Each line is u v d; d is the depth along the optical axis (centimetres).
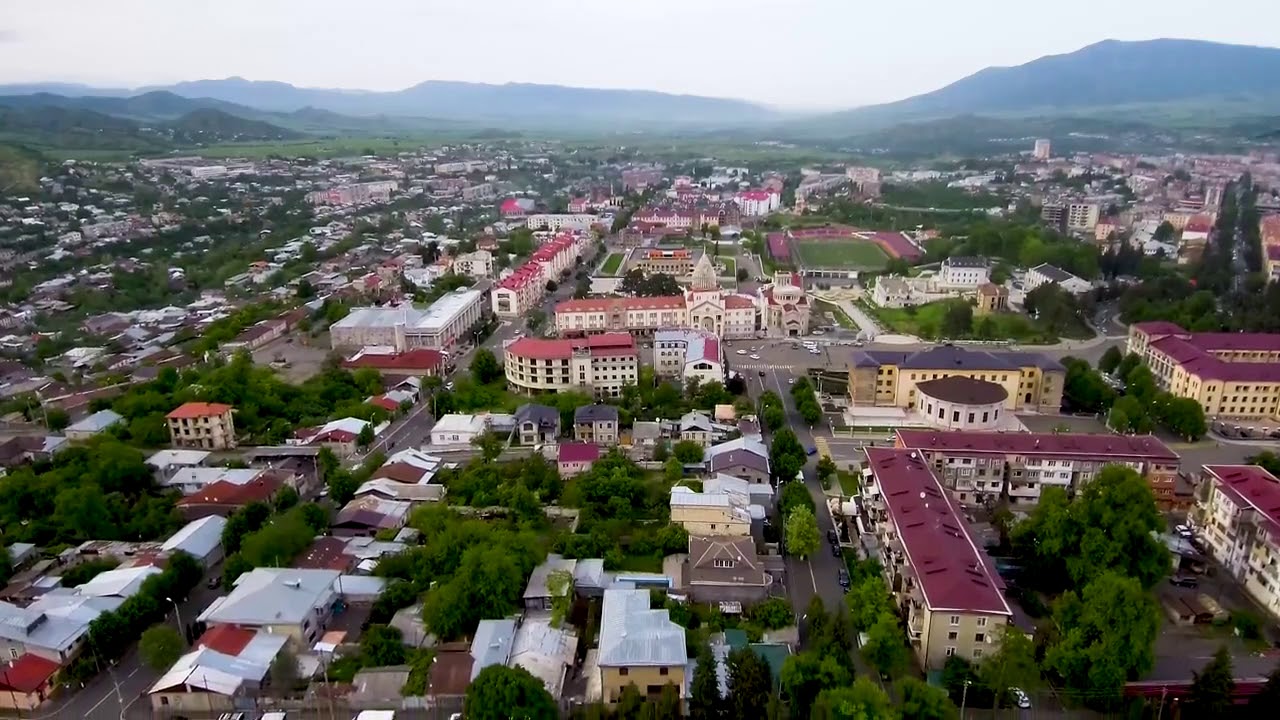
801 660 11925
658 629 12550
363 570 15562
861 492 18250
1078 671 12188
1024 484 18688
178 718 12062
